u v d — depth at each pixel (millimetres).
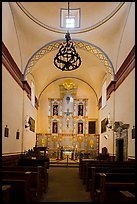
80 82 25562
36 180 7344
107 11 13523
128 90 12086
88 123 25188
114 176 6371
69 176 12953
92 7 13797
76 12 14547
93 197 7438
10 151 12312
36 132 24281
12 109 12648
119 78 14508
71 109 25531
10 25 11867
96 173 7328
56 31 14758
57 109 25562
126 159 12258
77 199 7906
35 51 15648
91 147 24203
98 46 15430
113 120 15570
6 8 10852
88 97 25625
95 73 21375
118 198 5910
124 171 7434
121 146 13641
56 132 25078
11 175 6465
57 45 15711
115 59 15273
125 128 12344
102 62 16141
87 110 25391
